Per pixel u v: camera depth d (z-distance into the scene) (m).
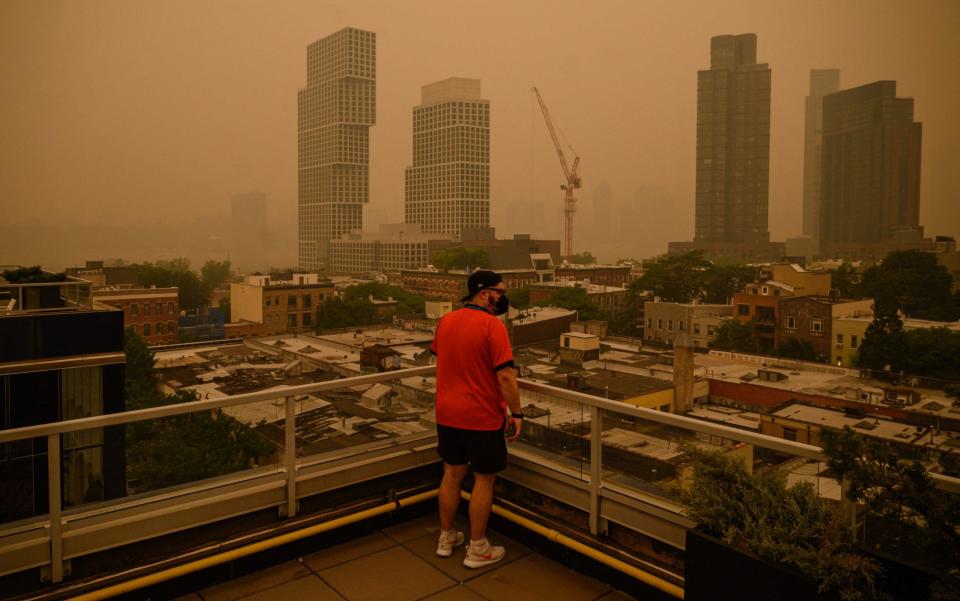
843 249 148.50
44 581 3.31
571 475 4.09
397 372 4.64
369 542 4.32
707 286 99.38
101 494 3.54
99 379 14.96
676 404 41.03
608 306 106.44
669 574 3.44
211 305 131.12
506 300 4.20
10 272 16.83
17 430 3.21
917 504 2.39
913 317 72.94
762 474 2.94
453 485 4.10
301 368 53.88
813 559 2.52
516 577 3.88
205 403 3.76
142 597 3.50
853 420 32.47
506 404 4.05
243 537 3.87
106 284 112.31
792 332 67.50
